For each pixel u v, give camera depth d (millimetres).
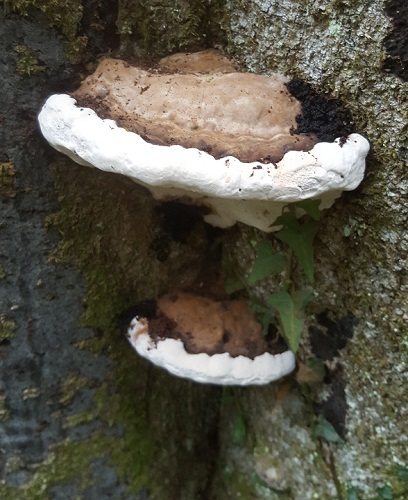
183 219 336
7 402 343
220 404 456
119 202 317
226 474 450
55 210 302
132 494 404
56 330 337
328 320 323
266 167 221
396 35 231
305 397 364
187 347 319
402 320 284
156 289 354
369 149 250
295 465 386
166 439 425
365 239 279
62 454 369
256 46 272
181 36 282
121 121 240
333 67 250
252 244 330
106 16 273
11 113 271
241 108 242
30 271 313
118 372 373
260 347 324
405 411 306
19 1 250
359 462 343
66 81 273
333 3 239
